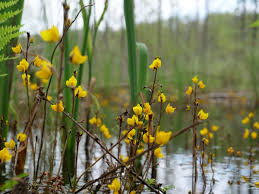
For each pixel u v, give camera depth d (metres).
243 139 4.20
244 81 11.93
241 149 3.57
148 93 2.72
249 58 10.18
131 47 2.83
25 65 1.60
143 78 2.84
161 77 3.19
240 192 2.01
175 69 7.42
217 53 16.33
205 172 2.55
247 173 2.52
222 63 14.16
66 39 2.68
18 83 3.31
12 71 2.55
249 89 11.69
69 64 2.72
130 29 2.84
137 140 1.80
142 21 8.45
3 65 2.47
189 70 7.82
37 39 2.94
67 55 2.70
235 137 4.35
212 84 12.33
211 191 2.03
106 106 7.80
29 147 3.21
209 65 13.53
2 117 2.50
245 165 2.80
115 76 9.70
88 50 3.32
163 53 7.83
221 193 1.99
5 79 2.52
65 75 2.74
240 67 12.98
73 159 2.86
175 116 5.94
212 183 2.22
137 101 2.78
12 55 2.44
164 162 2.93
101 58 8.90
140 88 2.82
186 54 9.40
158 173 2.50
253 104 9.34
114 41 9.77
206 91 8.07
